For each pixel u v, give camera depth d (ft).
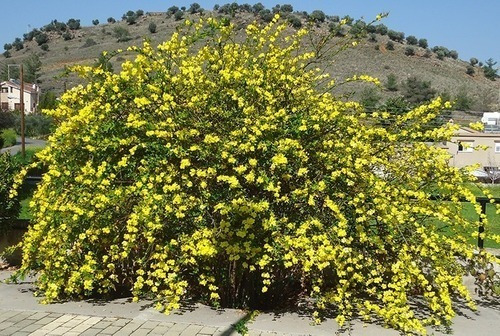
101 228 16.79
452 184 17.20
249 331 15.19
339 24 19.11
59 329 15.23
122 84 17.57
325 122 16.25
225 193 16.16
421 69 211.61
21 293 18.66
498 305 18.01
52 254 17.19
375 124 17.97
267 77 17.53
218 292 17.49
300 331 15.25
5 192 21.58
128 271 17.95
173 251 16.66
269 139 15.90
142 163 16.49
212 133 16.33
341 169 15.89
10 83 230.89
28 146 116.47
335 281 17.19
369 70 182.91
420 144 17.62
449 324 15.53
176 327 15.40
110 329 15.23
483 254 17.71
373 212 15.49
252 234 15.87
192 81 16.96
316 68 19.65
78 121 17.19
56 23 393.50
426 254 15.83
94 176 16.62
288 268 17.40
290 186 16.51
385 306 15.87
